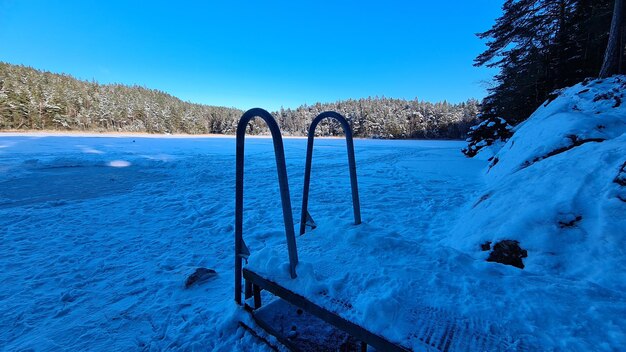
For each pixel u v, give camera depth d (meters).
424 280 1.50
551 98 11.59
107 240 3.53
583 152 3.34
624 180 2.42
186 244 3.45
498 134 14.68
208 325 1.89
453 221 4.20
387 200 5.61
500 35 17.75
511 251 2.46
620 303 1.30
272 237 3.69
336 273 1.59
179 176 8.49
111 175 8.34
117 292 2.35
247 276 1.83
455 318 1.22
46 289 2.39
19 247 3.26
